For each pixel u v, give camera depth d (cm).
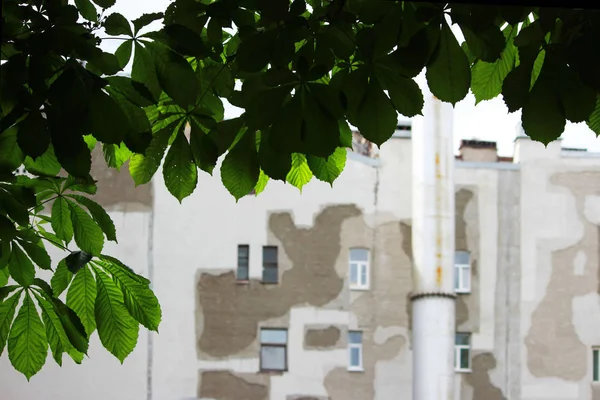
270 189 4009
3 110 340
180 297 3903
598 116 359
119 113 332
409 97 344
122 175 3956
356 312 3956
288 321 3925
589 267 4097
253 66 354
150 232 3938
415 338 3859
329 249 3997
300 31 357
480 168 4153
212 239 3959
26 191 375
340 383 3888
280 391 3856
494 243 4103
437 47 340
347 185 4050
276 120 339
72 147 327
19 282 374
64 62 346
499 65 378
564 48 337
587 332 4034
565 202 4141
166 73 362
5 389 3712
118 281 366
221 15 383
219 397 3828
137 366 3809
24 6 349
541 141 344
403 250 4009
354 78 344
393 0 344
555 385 3978
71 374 3756
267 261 3972
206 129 399
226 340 3884
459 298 4047
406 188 4066
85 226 375
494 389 3969
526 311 4053
